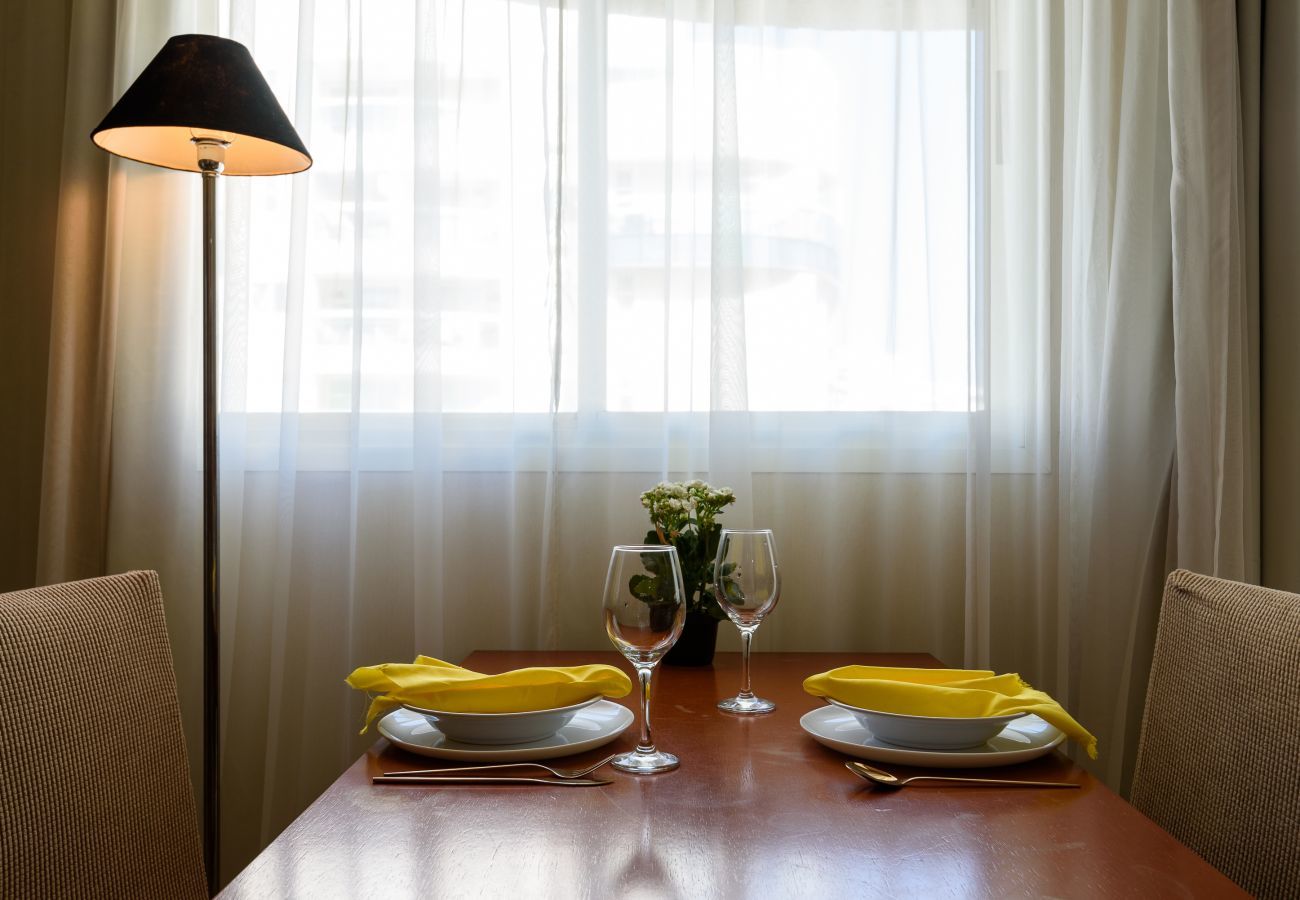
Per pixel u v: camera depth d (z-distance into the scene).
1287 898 0.84
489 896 0.68
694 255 1.92
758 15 1.95
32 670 0.91
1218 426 1.80
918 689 1.02
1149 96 1.88
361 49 1.91
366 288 1.91
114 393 1.88
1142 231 1.88
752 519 1.86
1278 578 1.87
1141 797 1.06
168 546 1.88
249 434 1.96
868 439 1.95
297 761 1.86
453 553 1.93
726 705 1.25
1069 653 1.90
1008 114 1.96
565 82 1.93
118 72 1.87
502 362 1.94
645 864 0.74
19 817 0.87
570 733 1.07
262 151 1.68
